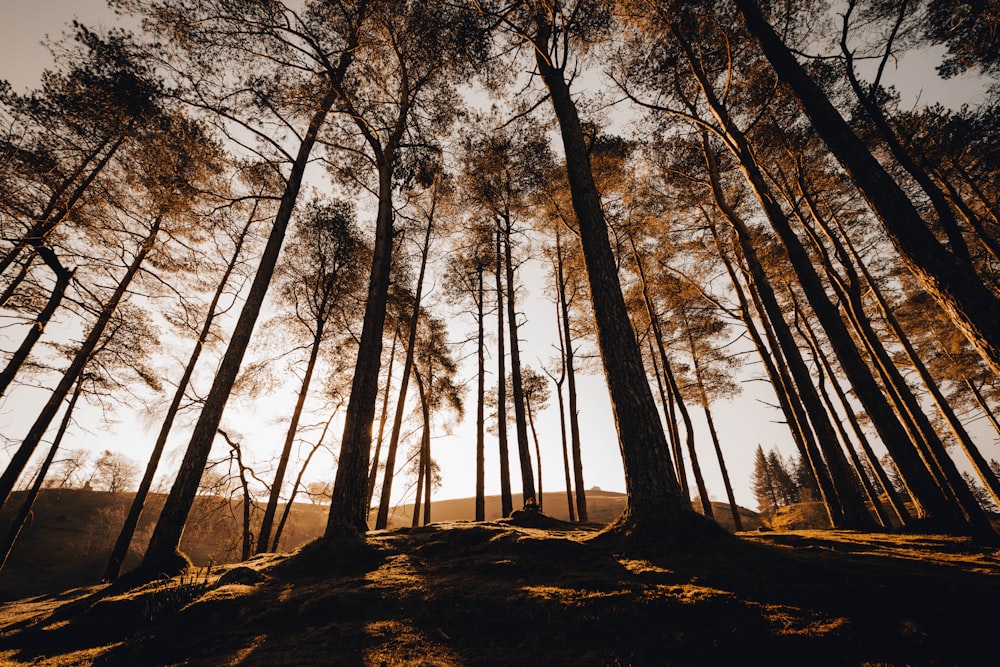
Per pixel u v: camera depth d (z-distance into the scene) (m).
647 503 5.29
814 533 7.51
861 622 2.88
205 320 14.95
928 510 7.22
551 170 14.86
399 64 11.49
